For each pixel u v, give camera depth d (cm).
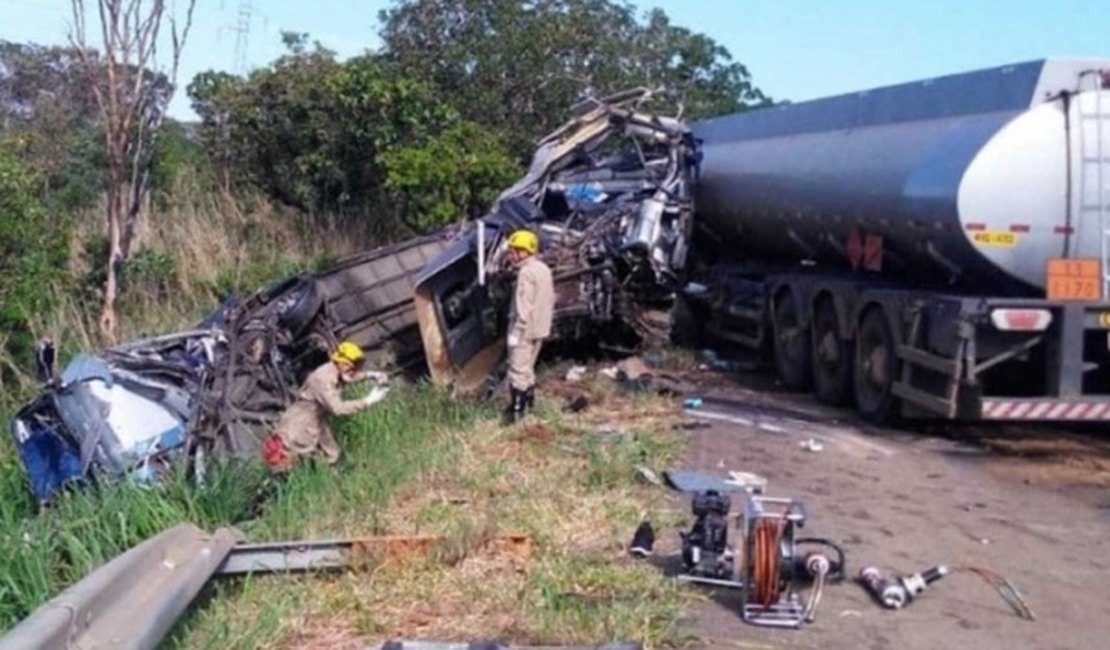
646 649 593
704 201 1677
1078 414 1043
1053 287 1034
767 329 1534
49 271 1404
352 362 950
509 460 971
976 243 1037
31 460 942
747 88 2789
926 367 1104
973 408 1045
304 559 679
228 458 883
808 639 616
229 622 599
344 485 852
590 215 1455
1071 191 1027
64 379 944
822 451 1072
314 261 1898
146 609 536
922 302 1114
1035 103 1034
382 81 2133
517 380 1141
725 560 678
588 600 644
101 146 1953
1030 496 930
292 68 2202
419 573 680
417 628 609
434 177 1992
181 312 1608
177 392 940
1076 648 617
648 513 811
